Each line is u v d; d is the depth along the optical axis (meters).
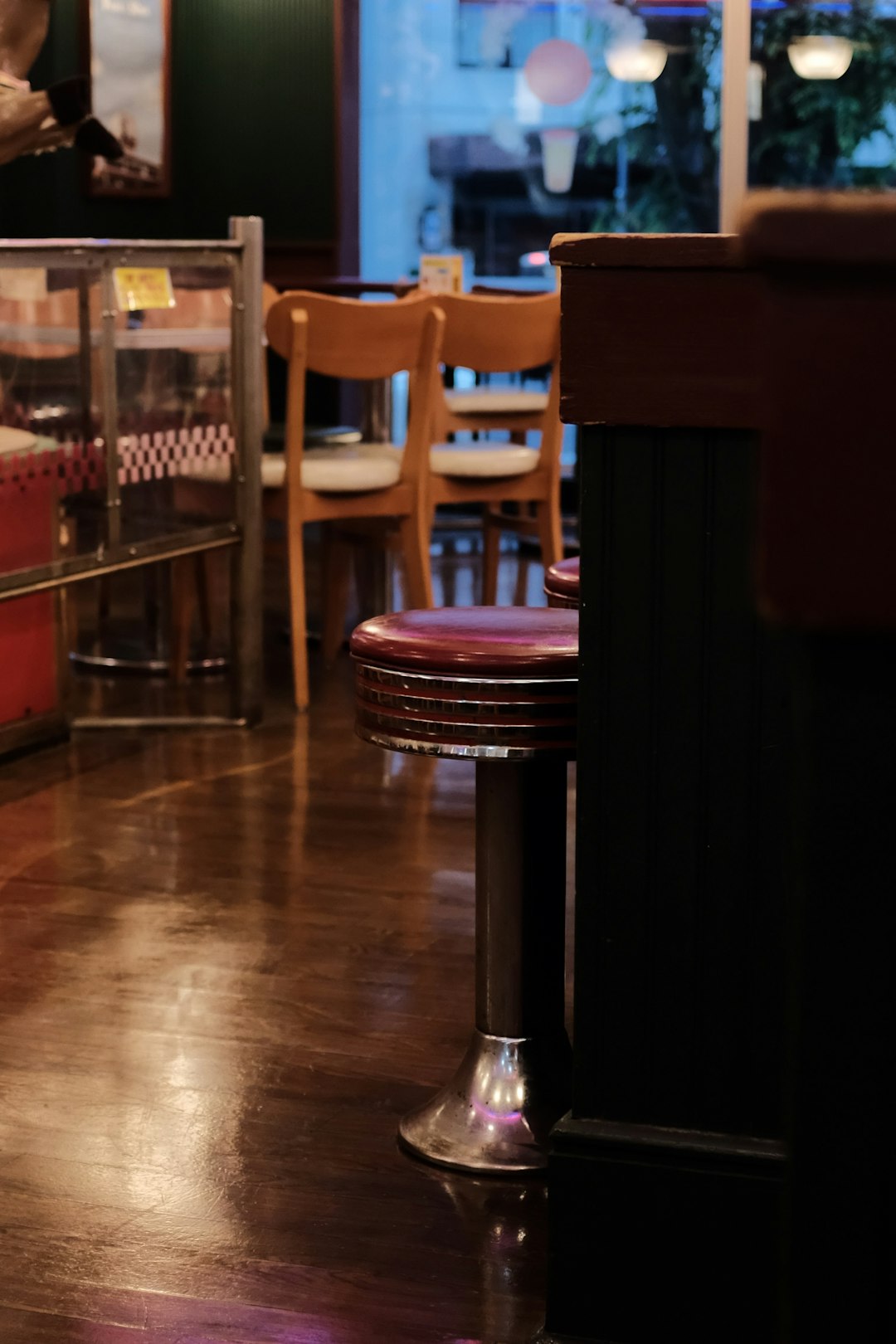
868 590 0.69
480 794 2.22
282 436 5.58
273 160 8.12
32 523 3.87
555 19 8.21
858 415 0.68
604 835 1.77
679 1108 1.79
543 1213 2.09
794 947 0.92
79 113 4.01
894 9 7.75
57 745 4.46
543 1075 2.26
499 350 5.05
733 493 1.69
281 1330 1.81
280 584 7.02
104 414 4.05
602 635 1.74
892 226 0.65
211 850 3.57
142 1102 2.39
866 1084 0.93
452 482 5.27
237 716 4.64
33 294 3.79
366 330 4.70
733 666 1.72
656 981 1.78
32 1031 2.64
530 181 8.45
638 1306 1.79
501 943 2.25
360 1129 2.31
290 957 2.95
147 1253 1.98
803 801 0.89
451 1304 1.88
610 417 1.69
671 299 1.65
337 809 3.89
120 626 6.11
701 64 8.03
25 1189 2.13
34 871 3.43
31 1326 1.81
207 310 4.34
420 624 2.20
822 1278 0.96
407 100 8.43
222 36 8.03
